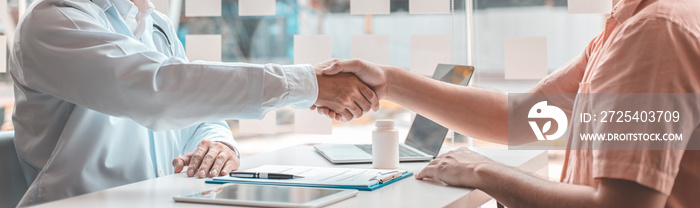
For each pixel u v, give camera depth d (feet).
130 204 2.79
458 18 6.27
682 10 2.67
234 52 7.34
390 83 4.30
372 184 3.17
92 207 2.74
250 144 8.41
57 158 4.15
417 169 4.02
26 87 4.23
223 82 3.69
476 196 3.18
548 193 2.89
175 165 4.01
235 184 3.20
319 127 6.42
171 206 2.72
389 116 7.75
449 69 5.16
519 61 6.07
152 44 4.99
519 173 3.16
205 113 3.73
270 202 2.63
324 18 7.14
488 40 6.23
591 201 2.71
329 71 4.12
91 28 3.85
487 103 4.34
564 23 6.11
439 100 4.28
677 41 2.59
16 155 4.43
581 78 4.16
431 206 2.68
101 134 4.27
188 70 3.68
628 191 2.59
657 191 2.57
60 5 3.99
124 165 4.43
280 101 3.85
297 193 2.88
